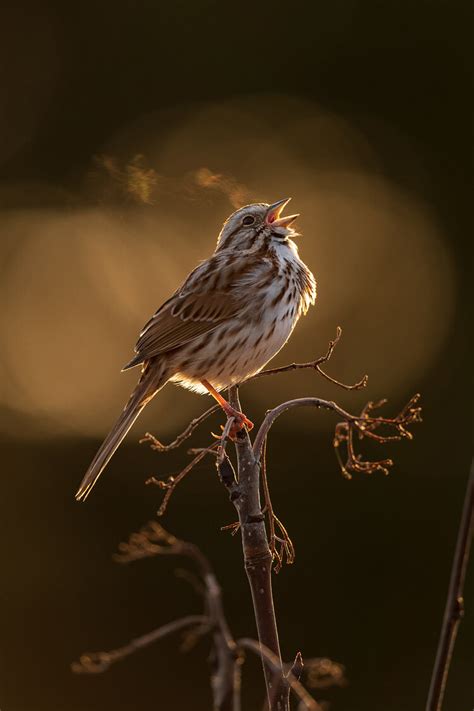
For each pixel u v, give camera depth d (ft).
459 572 13.43
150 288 55.31
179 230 53.83
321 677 34.53
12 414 53.26
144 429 50.65
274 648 14.47
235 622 45.88
